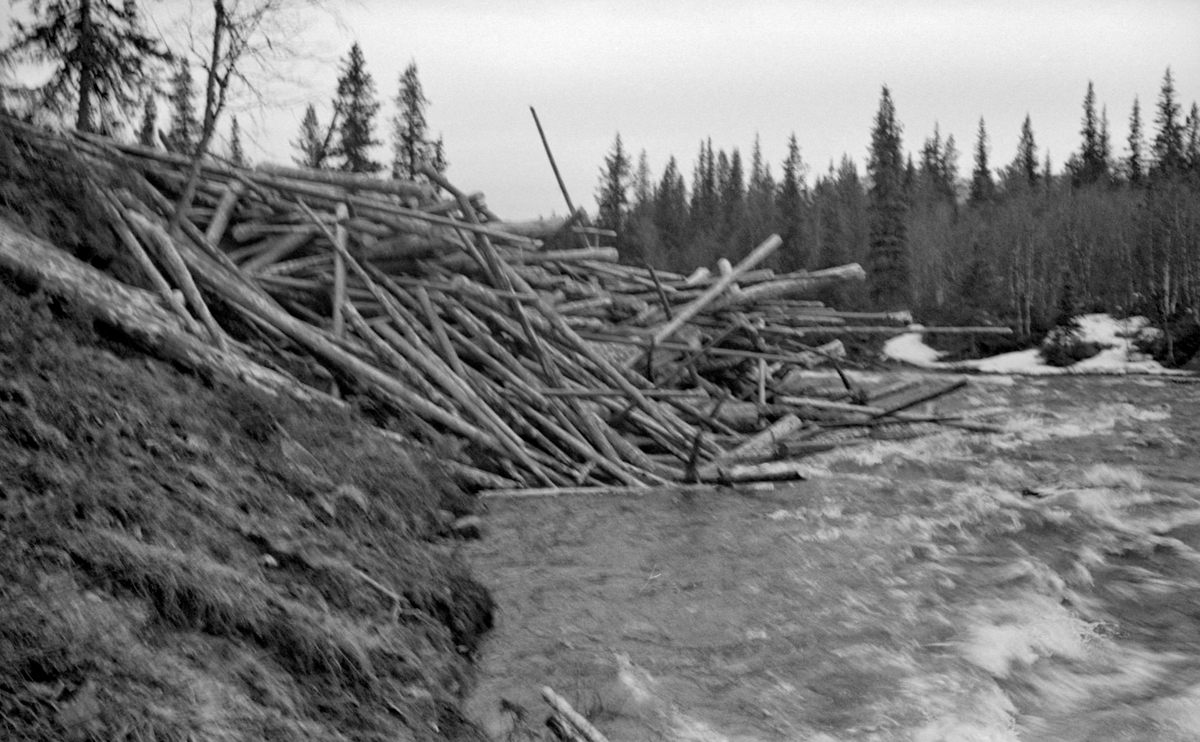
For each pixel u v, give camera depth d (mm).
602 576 7914
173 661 3998
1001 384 34469
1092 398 27703
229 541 5363
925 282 85812
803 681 5762
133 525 4797
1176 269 63031
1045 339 57688
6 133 9523
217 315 10883
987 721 5164
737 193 125875
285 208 12930
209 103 12375
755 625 6770
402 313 12305
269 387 9039
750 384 16922
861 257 91500
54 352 6238
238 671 4199
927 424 17812
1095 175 115312
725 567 8234
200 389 7672
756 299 16672
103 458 5312
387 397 11031
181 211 11305
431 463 10039
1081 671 6031
